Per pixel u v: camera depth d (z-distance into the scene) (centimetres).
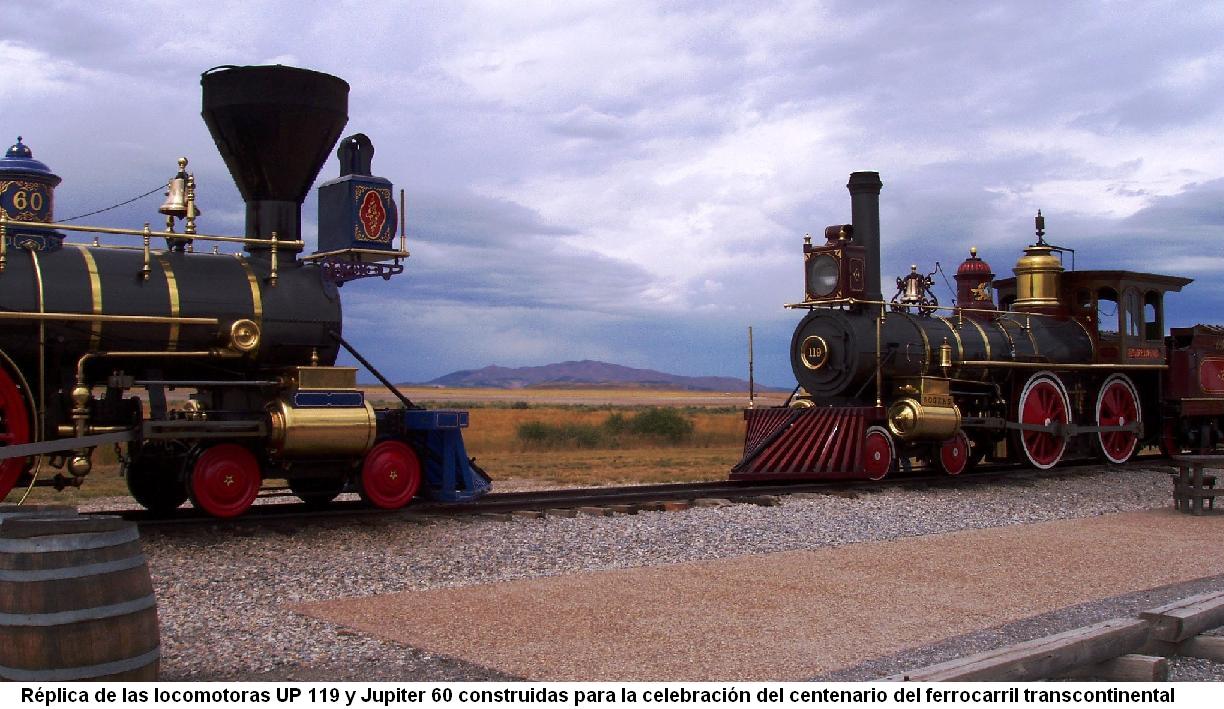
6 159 1118
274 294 1231
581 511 1342
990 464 2239
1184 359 2361
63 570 568
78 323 1106
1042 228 2309
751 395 1939
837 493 1608
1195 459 1561
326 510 1323
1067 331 2228
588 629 795
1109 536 1317
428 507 1303
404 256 1318
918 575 1027
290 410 1173
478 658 715
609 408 8969
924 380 1800
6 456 1019
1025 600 920
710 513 1352
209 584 926
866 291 1855
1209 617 777
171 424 1112
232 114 1227
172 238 1180
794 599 908
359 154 1325
